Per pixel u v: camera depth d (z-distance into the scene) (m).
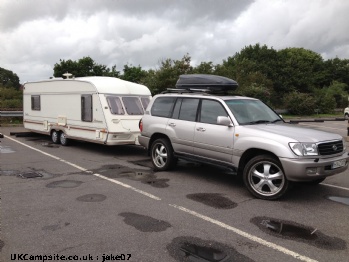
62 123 11.25
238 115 6.33
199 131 6.70
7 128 16.48
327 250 3.83
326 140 5.52
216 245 3.89
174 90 7.81
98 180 6.80
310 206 5.34
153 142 7.90
